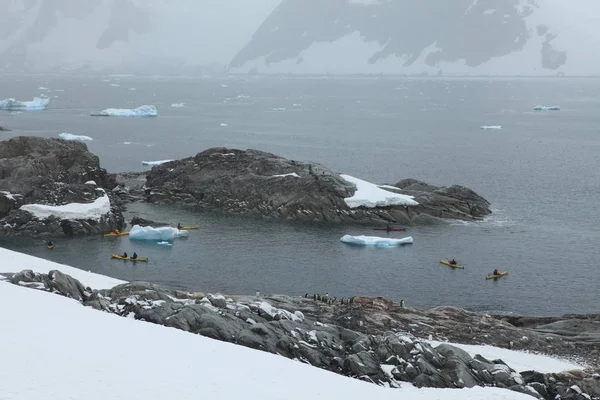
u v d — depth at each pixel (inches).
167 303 1651.1
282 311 1712.6
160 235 3287.4
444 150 6835.6
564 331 2070.6
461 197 3976.4
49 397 1071.6
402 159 6181.1
